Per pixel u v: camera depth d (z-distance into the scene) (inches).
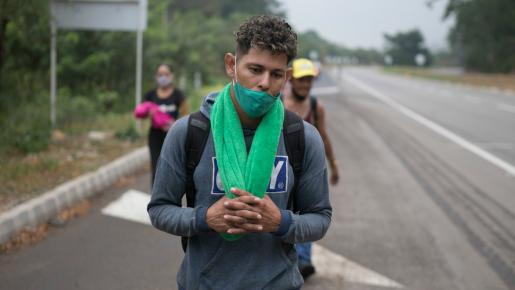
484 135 556.1
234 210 74.1
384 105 924.6
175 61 821.9
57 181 257.8
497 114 793.6
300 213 86.0
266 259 81.4
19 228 200.7
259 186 76.0
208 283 81.6
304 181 82.7
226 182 75.7
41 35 384.2
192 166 80.0
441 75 2832.2
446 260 197.3
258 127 77.8
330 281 175.2
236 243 80.4
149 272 178.1
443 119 706.2
